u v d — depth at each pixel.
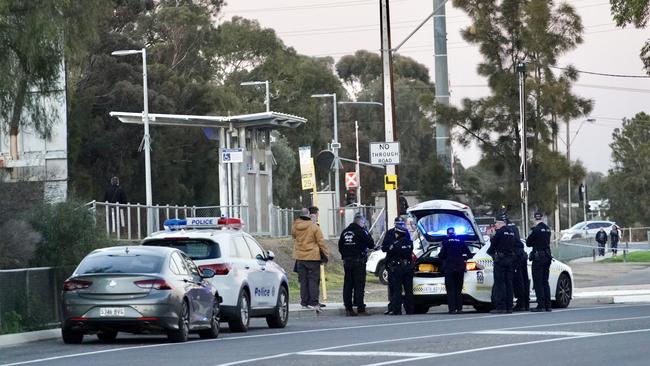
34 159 111.38
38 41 80.38
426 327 71.19
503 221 86.31
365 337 64.69
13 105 83.94
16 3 80.81
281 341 63.78
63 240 81.25
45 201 85.19
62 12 83.88
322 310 93.00
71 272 80.06
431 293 89.44
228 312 71.88
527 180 168.38
